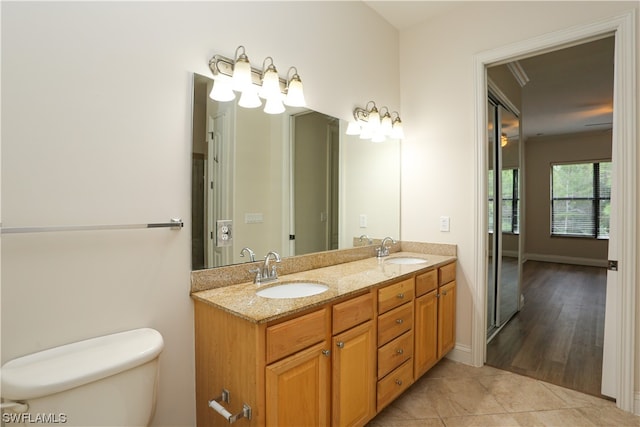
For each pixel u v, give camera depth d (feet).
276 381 4.21
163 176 4.84
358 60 8.37
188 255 5.11
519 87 12.79
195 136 5.19
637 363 6.39
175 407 4.98
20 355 3.68
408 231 9.55
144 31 4.63
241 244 5.85
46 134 3.84
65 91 3.97
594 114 17.79
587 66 11.80
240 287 5.52
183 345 5.05
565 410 6.47
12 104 3.62
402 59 9.77
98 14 4.22
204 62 5.29
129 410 3.89
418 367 7.06
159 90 4.78
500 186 10.59
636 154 6.33
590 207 22.40
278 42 6.43
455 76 8.70
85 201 4.13
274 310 4.32
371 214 8.71
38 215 3.79
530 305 13.41
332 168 7.69
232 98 5.49
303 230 7.01
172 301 4.94
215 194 5.47
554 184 23.71
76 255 4.07
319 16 7.31
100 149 4.24
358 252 8.32
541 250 24.14
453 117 8.73
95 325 4.21
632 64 6.36
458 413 6.40
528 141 24.36
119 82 4.40
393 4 8.55
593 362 8.42
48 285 3.87
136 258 4.57
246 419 4.24
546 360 8.59
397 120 9.09
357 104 8.35
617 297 6.57
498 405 6.66
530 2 7.57
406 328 6.65
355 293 5.39
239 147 5.83
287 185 6.66
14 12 3.63
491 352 9.12
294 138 6.80
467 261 8.48
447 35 8.85
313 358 4.72
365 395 5.60
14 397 3.28
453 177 8.71
